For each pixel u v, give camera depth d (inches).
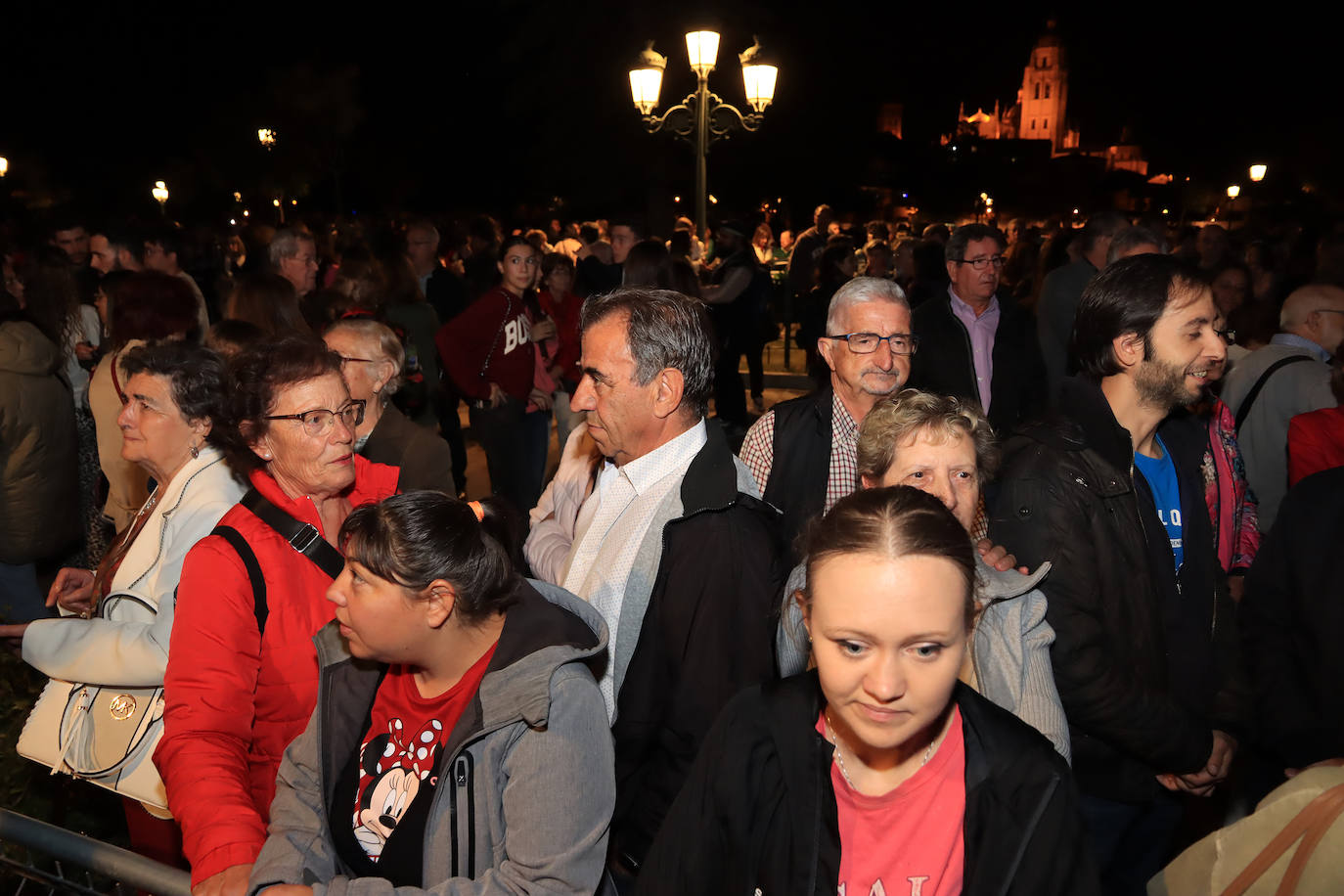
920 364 195.9
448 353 234.7
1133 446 98.5
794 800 55.8
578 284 373.7
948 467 78.3
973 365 196.2
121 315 153.6
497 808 65.2
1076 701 87.6
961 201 1644.9
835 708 51.4
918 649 48.5
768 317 411.2
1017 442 93.9
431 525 64.7
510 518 78.7
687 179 1003.3
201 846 69.6
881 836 55.1
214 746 75.9
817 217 535.2
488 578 66.5
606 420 90.7
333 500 95.2
